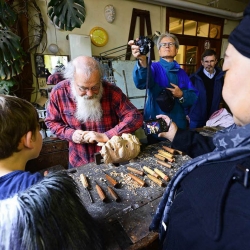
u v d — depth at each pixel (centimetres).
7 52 162
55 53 235
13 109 46
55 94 115
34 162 175
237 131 26
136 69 126
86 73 98
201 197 26
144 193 69
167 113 142
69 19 177
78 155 119
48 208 36
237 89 25
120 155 86
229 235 22
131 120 114
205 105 198
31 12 215
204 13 327
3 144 44
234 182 24
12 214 35
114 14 261
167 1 276
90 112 110
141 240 50
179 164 88
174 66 150
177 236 30
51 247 35
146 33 290
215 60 191
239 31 24
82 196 67
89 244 41
